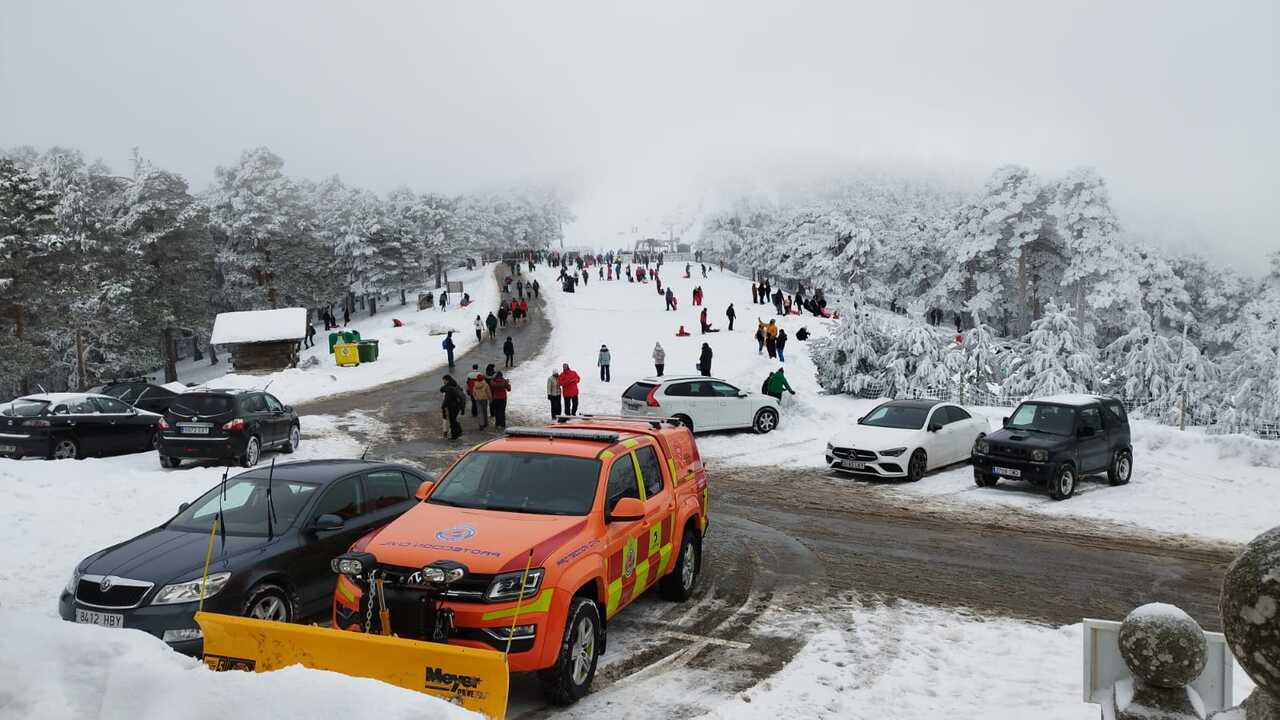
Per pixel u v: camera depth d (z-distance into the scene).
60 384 62.81
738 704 6.19
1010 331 80.00
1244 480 16.17
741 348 42.25
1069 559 11.06
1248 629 1.87
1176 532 12.70
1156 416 30.91
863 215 113.81
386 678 5.10
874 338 28.42
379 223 85.56
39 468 15.08
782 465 18.98
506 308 55.41
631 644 7.54
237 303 75.69
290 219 83.62
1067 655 7.36
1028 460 15.13
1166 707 2.92
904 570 10.41
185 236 63.94
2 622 3.29
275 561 7.32
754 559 10.88
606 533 6.93
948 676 6.84
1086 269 65.44
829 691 6.47
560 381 25.56
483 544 6.17
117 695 3.08
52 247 48.75
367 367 41.12
